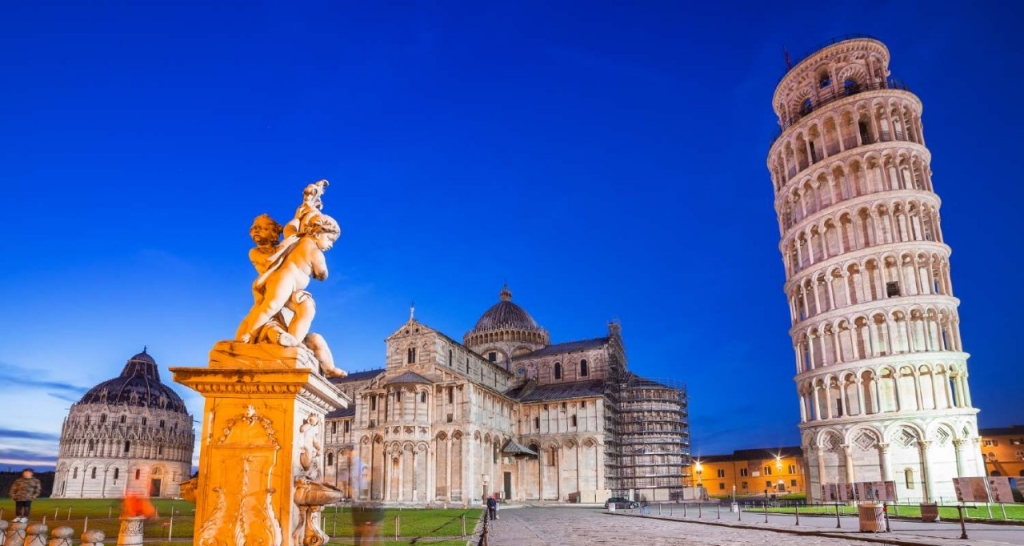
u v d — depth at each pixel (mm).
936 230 70812
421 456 86000
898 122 74312
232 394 6027
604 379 105875
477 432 89125
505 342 119000
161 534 30781
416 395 88000
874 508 32656
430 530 37531
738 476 163375
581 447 96875
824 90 80125
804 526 37469
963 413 62000
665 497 102500
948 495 60719
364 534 15391
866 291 69312
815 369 71625
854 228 71312
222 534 5652
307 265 6953
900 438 64250
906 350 65812
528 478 98875
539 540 31453
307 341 7043
